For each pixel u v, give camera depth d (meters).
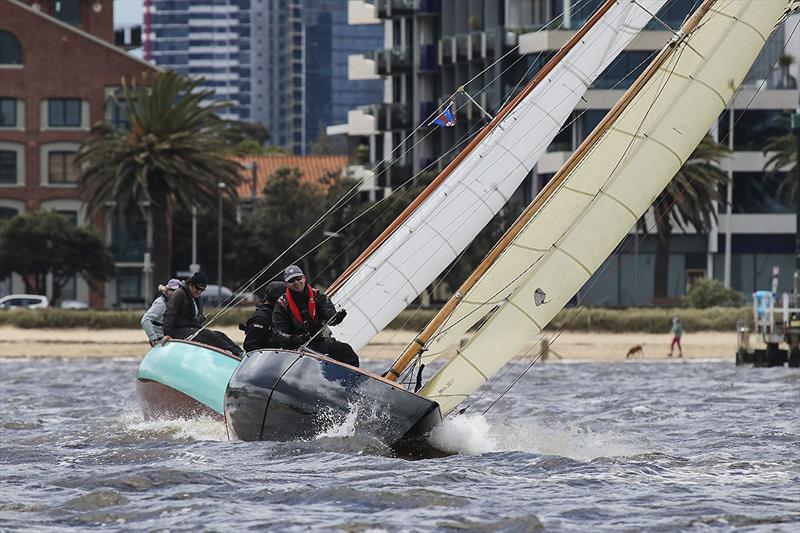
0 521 52.31
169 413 82.56
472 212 81.56
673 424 93.88
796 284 197.25
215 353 81.56
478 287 68.69
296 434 68.69
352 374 67.94
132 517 53.03
